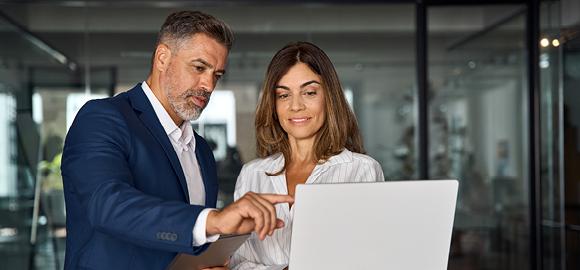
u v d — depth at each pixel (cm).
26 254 580
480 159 598
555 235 542
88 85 579
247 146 581
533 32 581
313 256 176
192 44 209
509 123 596
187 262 190
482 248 599
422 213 181
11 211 579
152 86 222
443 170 596
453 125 595
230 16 586
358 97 588
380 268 182
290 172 255
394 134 589
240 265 241
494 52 596
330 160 247
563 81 519
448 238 185
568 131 517
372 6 591
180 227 166
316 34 588
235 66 585
